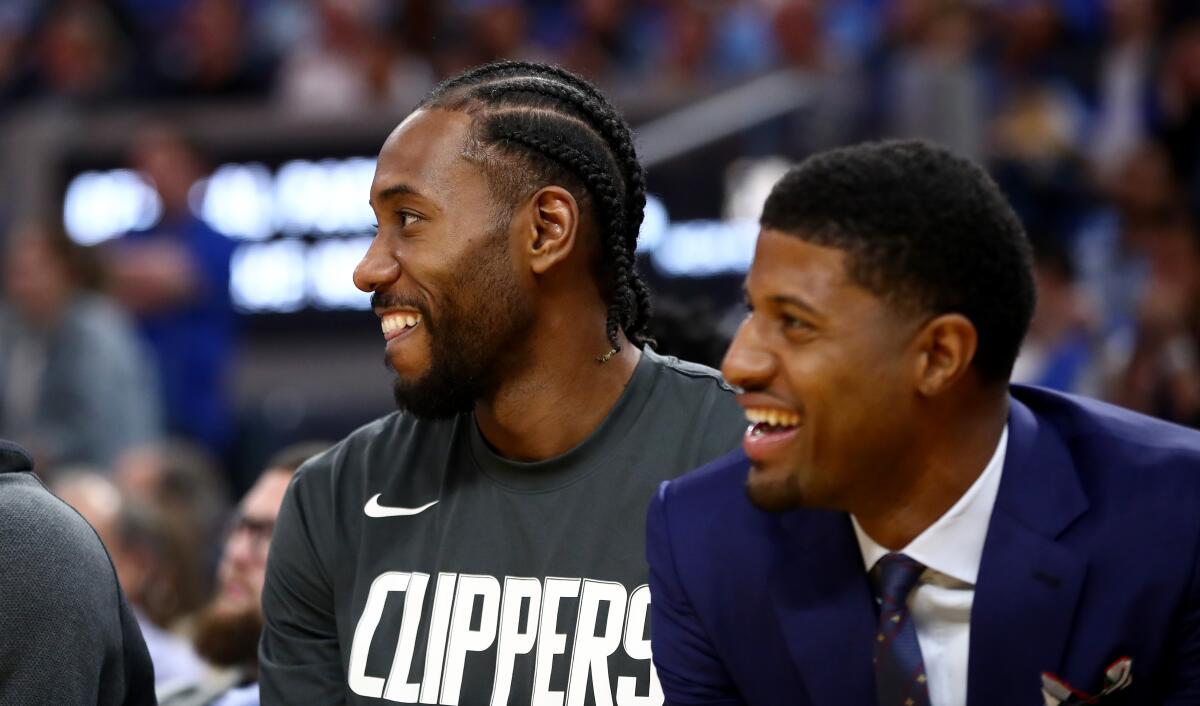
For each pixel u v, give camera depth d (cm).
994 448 217
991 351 211
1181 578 208
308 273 736
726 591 228
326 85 835
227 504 726
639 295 266
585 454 254
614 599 246
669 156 674
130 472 539
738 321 513
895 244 203
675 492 236
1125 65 759
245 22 894
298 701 262
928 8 741
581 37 842
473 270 245
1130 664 210
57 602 250
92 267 688
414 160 246
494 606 249
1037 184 721
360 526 260
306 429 739
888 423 209
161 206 743
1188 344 547
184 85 861
